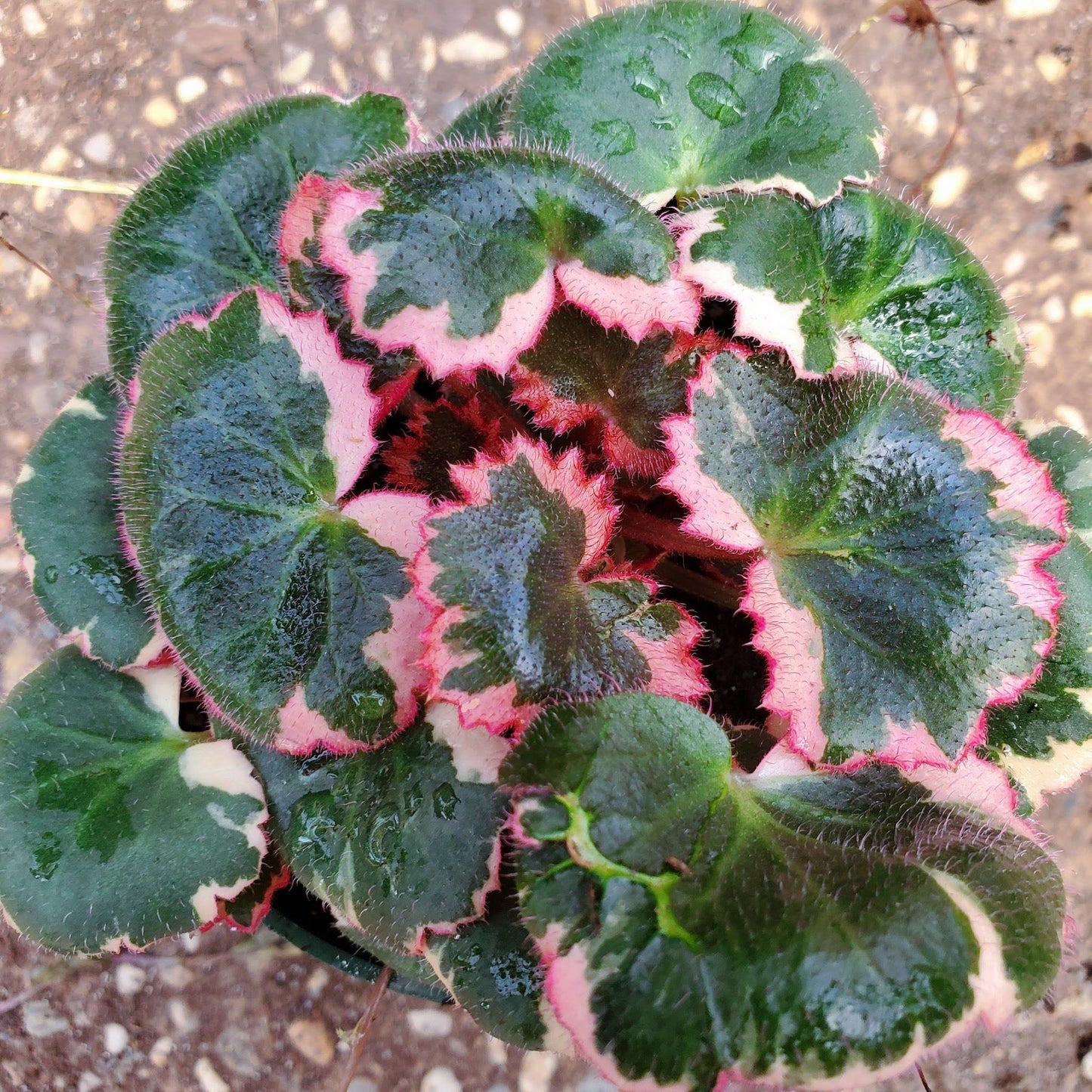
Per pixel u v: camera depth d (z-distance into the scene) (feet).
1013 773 0.59
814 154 0.58
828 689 0.51
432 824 0.54
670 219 0.55
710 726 0.51
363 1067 0.85
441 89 0.96
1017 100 0.96
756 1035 0.45
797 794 0.52
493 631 0.48
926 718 0.50
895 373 0.57
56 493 0.60
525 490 0.50
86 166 0.97
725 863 0.48
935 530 0.51
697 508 0.51
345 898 0.55
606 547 0.55
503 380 0.60
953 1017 0.45
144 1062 0.86
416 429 0.60
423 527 0.48
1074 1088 0.84
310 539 0.53
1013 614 0.50
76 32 0.98
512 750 0.48
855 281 0.60
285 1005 0.86
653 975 0.46
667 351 0.56
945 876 0.48
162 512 0.52
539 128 0.57
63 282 0.96
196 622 0.52
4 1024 0.87
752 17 0.59
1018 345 0.62
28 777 0.58
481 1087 0.84
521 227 0.50
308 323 0.53
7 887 0.57
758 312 0.52
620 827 0.47
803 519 0.52
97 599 0.59
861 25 0.83
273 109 0.61
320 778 0.57
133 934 0.56
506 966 0.53
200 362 0.52
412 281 0.49
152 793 0.58
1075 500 0.63
